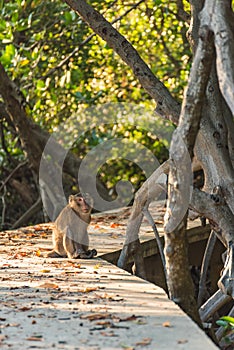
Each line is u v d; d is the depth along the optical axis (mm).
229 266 9984
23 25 17734
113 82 23344
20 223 22391
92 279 10242
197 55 7801
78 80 22625
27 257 12078
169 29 21938
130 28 21938
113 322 7762
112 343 6973
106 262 11617
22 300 8930
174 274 8695
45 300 8922
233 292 9859
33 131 20141
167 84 23734
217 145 10328
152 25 21312
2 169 23734
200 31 7707
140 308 8406
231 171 10305
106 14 20641
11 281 10133
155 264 13789
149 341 7004
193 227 14414
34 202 23953
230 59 7262
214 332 10383
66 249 11922
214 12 7566
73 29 20203
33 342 7066
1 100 21500
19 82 21297
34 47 20562
